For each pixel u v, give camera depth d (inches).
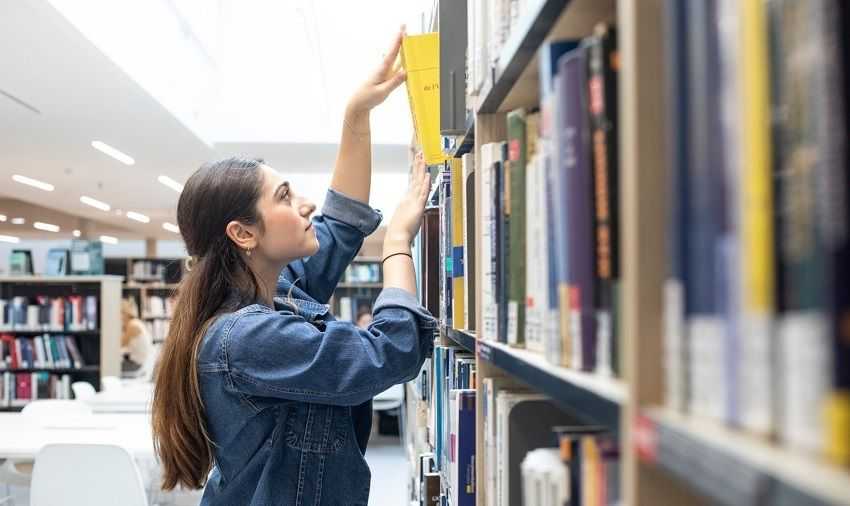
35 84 192.2
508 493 37.1
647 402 16.9
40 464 106.5
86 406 170.4
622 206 19.5
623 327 19.0
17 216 462.0
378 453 257.1
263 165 54.2
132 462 105.8
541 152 28.2
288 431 50.3
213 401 48.8
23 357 278.8
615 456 23.0
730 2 13.9
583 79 22.5
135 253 752.3
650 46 17.3
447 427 65.4
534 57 33.0
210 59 264.8
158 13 209.2
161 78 212.4
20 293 283.1
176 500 171.0
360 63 262.2
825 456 11.5
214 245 51.8
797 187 12.3
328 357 46.4
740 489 12.5
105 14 168.4
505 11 36.7
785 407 12.5
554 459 28.8
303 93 271.6
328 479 51.4
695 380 15.2
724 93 14.1
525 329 32.5
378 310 51.1
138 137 256.8
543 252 28.0
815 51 11.9
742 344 13.5
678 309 15.7
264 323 47.8
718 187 14.3
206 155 291.3
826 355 11.5
